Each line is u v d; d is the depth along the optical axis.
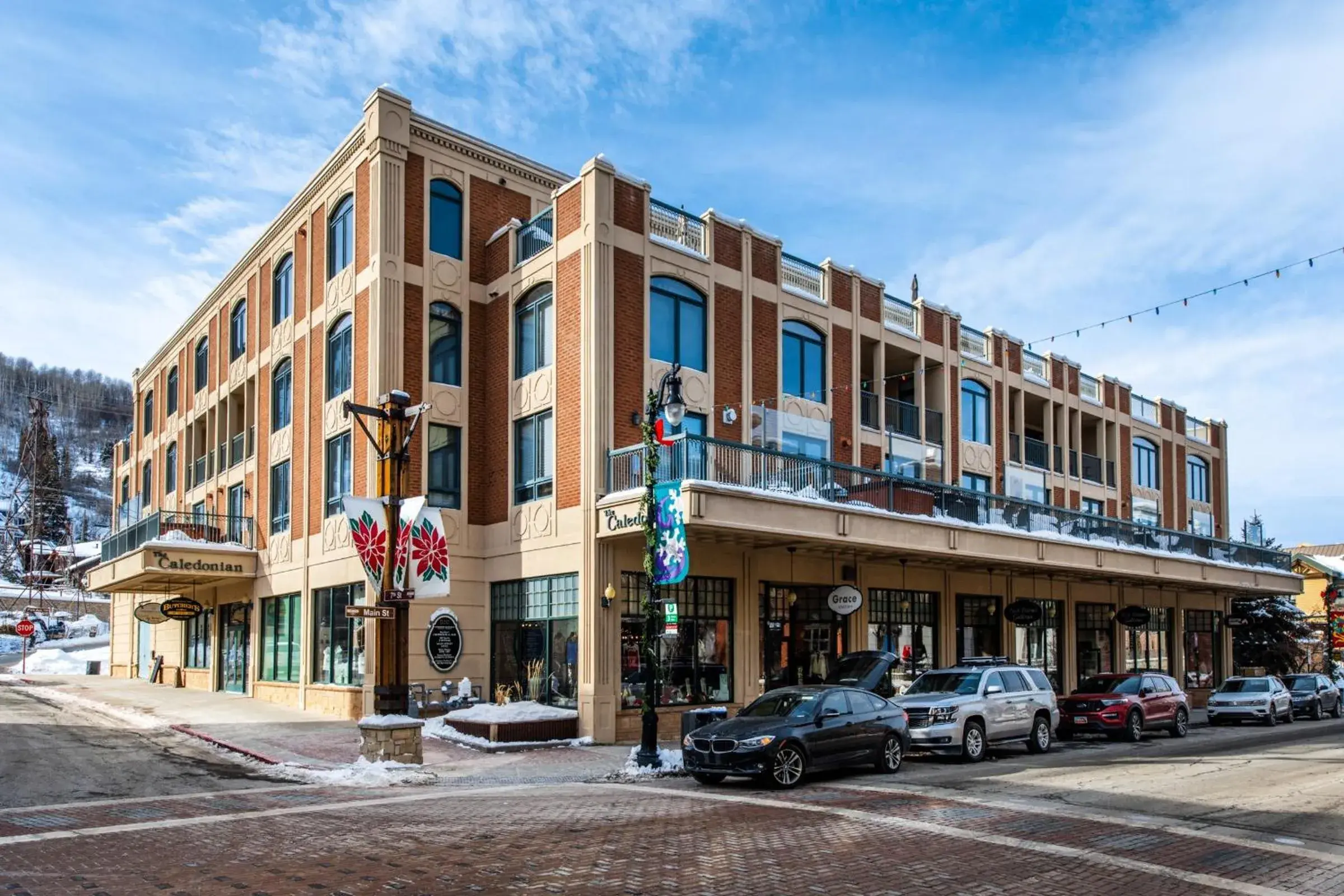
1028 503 29.16
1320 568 60.31
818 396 27.94
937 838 10.99
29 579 83.94
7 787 15.12
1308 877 9.41
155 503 43.69
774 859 9.89
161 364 44.16
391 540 18.11
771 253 27.02
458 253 26.52
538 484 24.12
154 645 42.28
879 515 23.59
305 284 29.38
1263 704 29.58
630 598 22.39
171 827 11.70
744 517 20.59
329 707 26.06
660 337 24.08
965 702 18.94
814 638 26.02
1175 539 35.59
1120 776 16.34
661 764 17.56
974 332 34.19
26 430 125.31
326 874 9.20
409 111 25.77
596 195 22.95
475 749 20.02
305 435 28.62
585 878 9.05
